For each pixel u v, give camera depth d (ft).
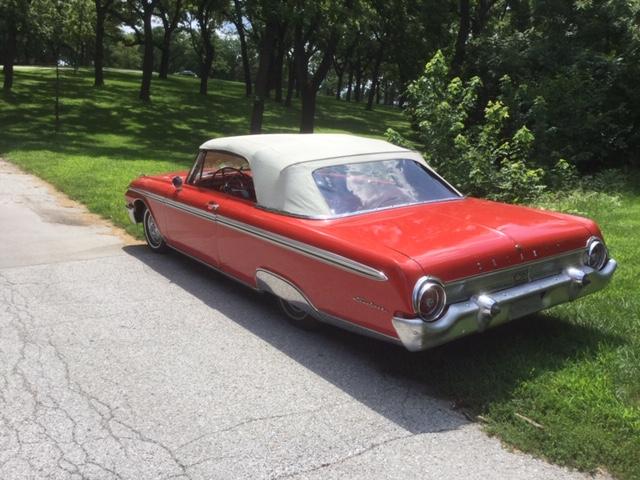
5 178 40.78
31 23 90.89
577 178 44.65
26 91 103.50
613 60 51.19
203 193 18.95
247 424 11.43
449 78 61.72
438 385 12.70
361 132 101.81
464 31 70.85
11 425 11.25
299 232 14.16
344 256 12.82
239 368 13.75
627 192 40.78
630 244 23.97
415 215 14.64
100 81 119.34
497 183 34.24
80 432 11.07
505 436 10.81
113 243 24.88
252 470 10.05
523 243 13.05
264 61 65.98
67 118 82.58
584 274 14.07
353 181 15.62
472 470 10.03
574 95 49.42
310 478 9.86
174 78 162.30
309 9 60.34
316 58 182.50
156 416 11.68
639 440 10.32
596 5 55.93
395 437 11.01
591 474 9.87
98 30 117.50
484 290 12.46
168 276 20.49
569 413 11.24
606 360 13.24
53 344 14.89
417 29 106.93
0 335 15.34
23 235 25.71
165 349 14.71
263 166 16.22
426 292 11.51
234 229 16.66
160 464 10.18
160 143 69.41
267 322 16.49
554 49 57.31
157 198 21.43
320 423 11.48
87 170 43.57
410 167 16.92
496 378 12.67
